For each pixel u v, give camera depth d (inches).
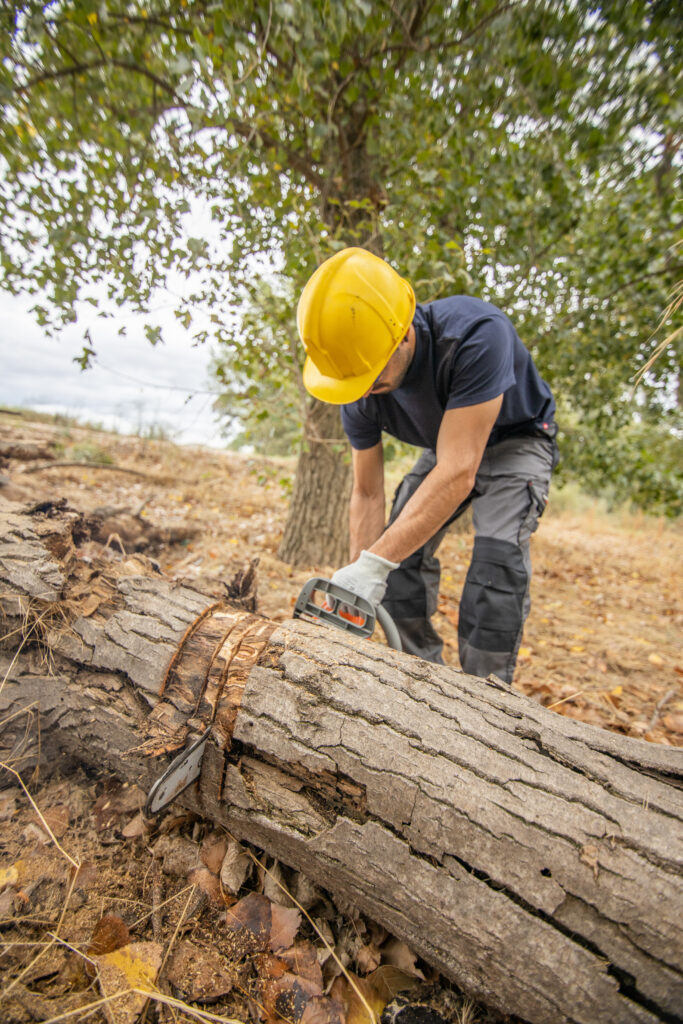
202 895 43.8
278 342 128.4
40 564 56.1
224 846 47.7
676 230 130.6
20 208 97.1
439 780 37.6
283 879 45.9
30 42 80.7
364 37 99.1
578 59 96.3
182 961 39.1
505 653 63.2
